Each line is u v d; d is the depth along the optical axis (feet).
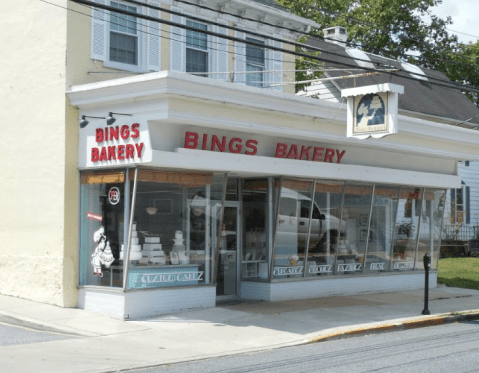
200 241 49.03
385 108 48.01
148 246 45.85
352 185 60.80
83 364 32.65
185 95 42.88
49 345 36.94
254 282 55.26
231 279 55.42
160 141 44.52
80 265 48.03
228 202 55.62
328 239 59.06
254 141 50.85
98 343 37.78
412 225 67.51
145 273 45.68
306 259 57.16
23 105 51.01
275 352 36.81
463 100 97.81
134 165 44.55
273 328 43.11
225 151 48.91
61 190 47.55
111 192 46.26
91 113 47.37
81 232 48.11
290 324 44.57
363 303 55.31
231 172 50.85
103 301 45.93
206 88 43.78
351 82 82.64
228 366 32.78
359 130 49.65
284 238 55.16
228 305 51.85
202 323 44.21
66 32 47.50
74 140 47.93
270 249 54.39
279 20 62.34
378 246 63.98
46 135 48.91
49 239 48.37
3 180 52.44
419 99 87.56
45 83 49.11
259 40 61.77
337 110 53.01
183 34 54.54
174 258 47.39
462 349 37.52
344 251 60.54
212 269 50.01
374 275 63.21
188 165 45.50
